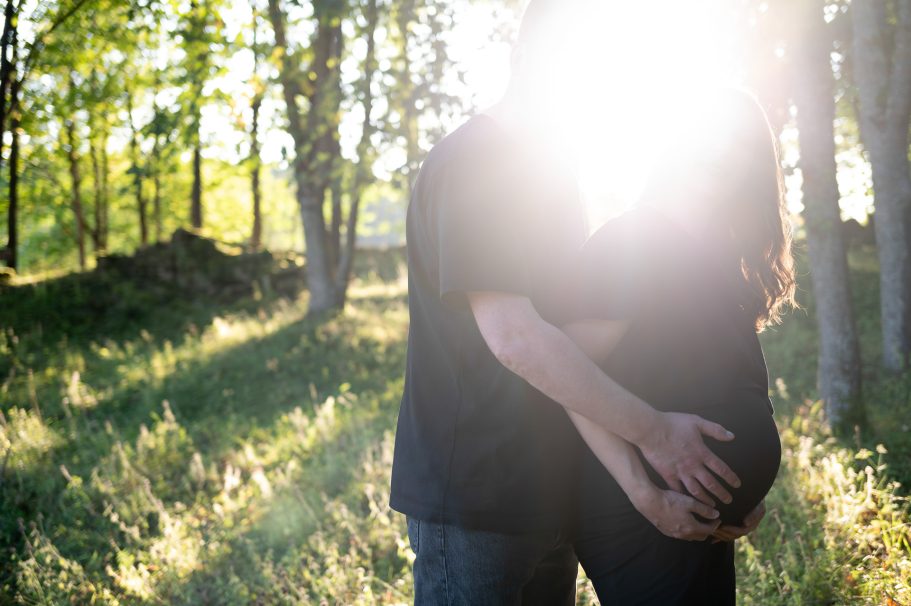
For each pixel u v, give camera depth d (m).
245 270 16.22
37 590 3.82
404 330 11.99
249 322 13.21
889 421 5.95
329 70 12.81
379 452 5.76
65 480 5.73
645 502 1.50
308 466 5.88
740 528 1.58
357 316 12.93
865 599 2.71
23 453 6.29
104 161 24.44
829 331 6.07
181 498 5.57
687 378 1.58
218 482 5.81
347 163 11.64
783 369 8.98
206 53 7.55
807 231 6.30
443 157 1.53
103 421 8.29
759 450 1.55
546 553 1.60
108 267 16.05
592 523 1.62
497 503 1.52
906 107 7.35
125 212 29.97
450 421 1.56
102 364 11.27
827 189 6.25
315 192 13.34
